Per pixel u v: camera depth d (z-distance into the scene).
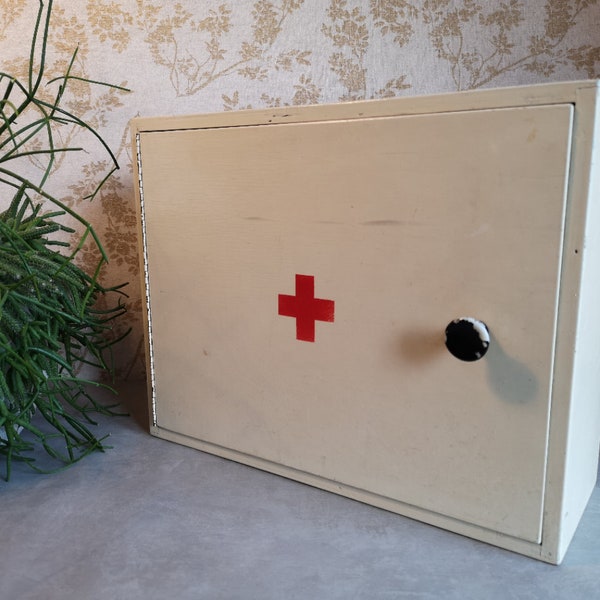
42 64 0.55
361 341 0.51
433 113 0.44
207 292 0.60
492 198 0.43
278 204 0.53
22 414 0.55
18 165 0.78
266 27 0.75
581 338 0.43
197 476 0.59
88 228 0.49
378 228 0.48
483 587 0.44
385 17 0.73
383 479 0.53
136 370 0.84
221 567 0.46
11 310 0.55
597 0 0.68
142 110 0.77
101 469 0.61
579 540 0.49
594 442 0.55
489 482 0.47
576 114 0.39
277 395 0.57
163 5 0.74
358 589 0.43
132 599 0.42
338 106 0.48
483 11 0.71
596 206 0.42
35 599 0.42
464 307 0.45
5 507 0.54
